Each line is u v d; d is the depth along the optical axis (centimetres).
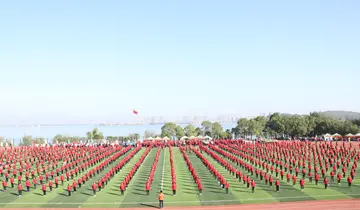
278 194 5519
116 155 10225
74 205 5109
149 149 12400
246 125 19288
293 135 17838
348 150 10381
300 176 7006
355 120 18225
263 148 11081
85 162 8975
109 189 6138
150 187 6234
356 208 4638
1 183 6762
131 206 5025
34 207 5022
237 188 6019
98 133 18512
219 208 4822
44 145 14088
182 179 6975
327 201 5025
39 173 7550
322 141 14362
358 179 6588
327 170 7575
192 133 19900
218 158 9138
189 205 5006
